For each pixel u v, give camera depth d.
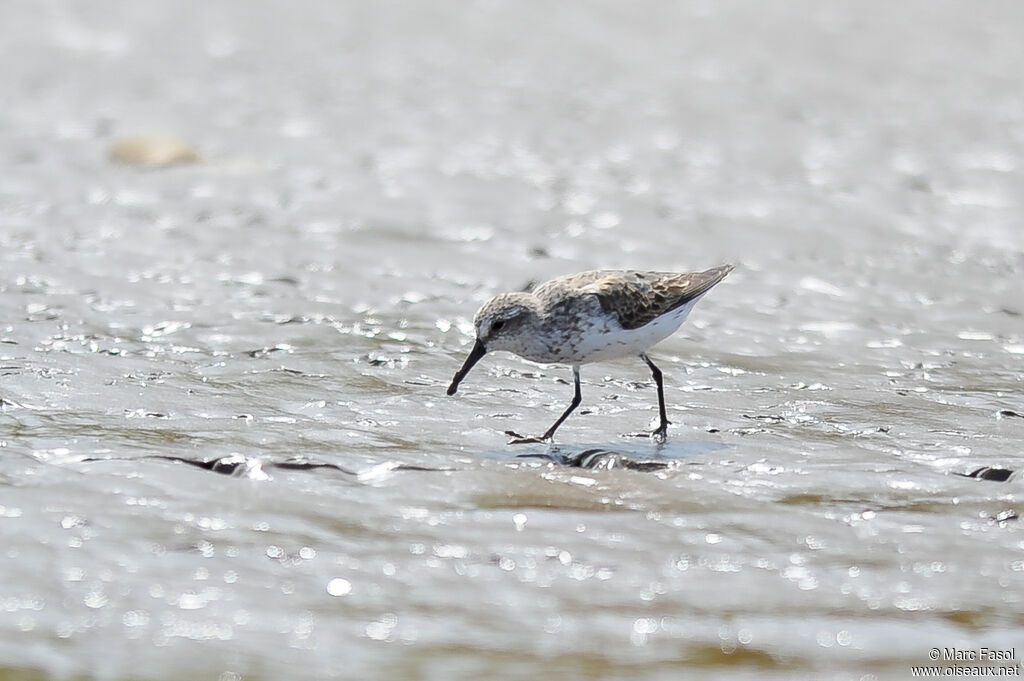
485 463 10.21
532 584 8.15
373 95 27.08
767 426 11.41
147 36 31.66
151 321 14.05
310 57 30.17
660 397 11.30
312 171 21.55
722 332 14.52
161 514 8.94
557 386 12.57
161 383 12.03
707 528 9.06
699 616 7.80
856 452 10.67
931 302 15.86
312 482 9.65
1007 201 20.66
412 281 16.20
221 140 23.38
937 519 9.30
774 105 27.03
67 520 8.76
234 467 9.90
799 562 8.55
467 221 19.05
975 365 13.58
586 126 25.14
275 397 11.79
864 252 17.95
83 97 26.16
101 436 10.44
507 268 16.94
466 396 12.10
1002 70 30.06
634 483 9.87
